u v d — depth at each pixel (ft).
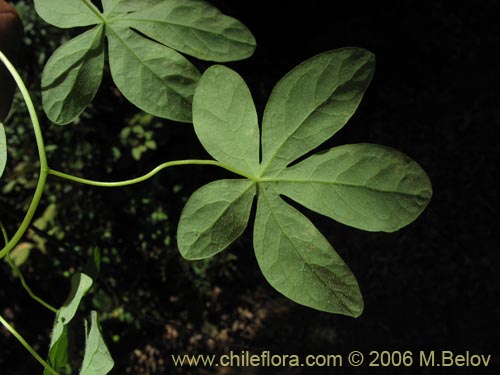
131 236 16.30
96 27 3.27
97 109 15.33
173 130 16.05
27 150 14.99
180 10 3.19
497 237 16.19
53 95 3.19
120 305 15.75
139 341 16.58
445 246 16.57
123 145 15.38
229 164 2.89
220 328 16.93
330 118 2.79
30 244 14.83
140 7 3.26
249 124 2.87
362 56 2.72
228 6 18.39
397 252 16.87
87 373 2.98
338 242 17.33
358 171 2.77
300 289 2.80
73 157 15.30
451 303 15.84
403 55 18.98
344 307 2.74
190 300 17.07
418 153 17.69
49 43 14.19
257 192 2.90
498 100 17.74
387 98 18.60
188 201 2.84
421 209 2.66
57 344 3.20
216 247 2.83
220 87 2.85
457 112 17.93
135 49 3.20
